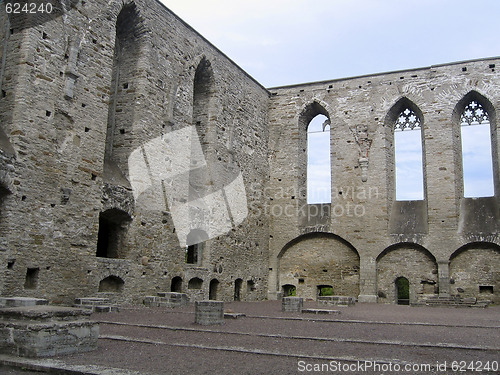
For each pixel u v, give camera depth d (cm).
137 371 725
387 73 3002
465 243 2670
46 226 1600
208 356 866
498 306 2519
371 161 2934
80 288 1700
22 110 1558
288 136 3144
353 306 2345
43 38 1659
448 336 1166
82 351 866
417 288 2758
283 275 3045
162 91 2192
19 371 741
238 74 2867
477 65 2828
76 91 1764
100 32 1898
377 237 2838
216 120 2575
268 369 769
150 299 1948
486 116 2861
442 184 2772
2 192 1494
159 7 2211
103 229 2159
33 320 830
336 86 3100
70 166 1711
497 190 2730
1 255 1451
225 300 2544
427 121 2866
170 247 2153
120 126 2072
